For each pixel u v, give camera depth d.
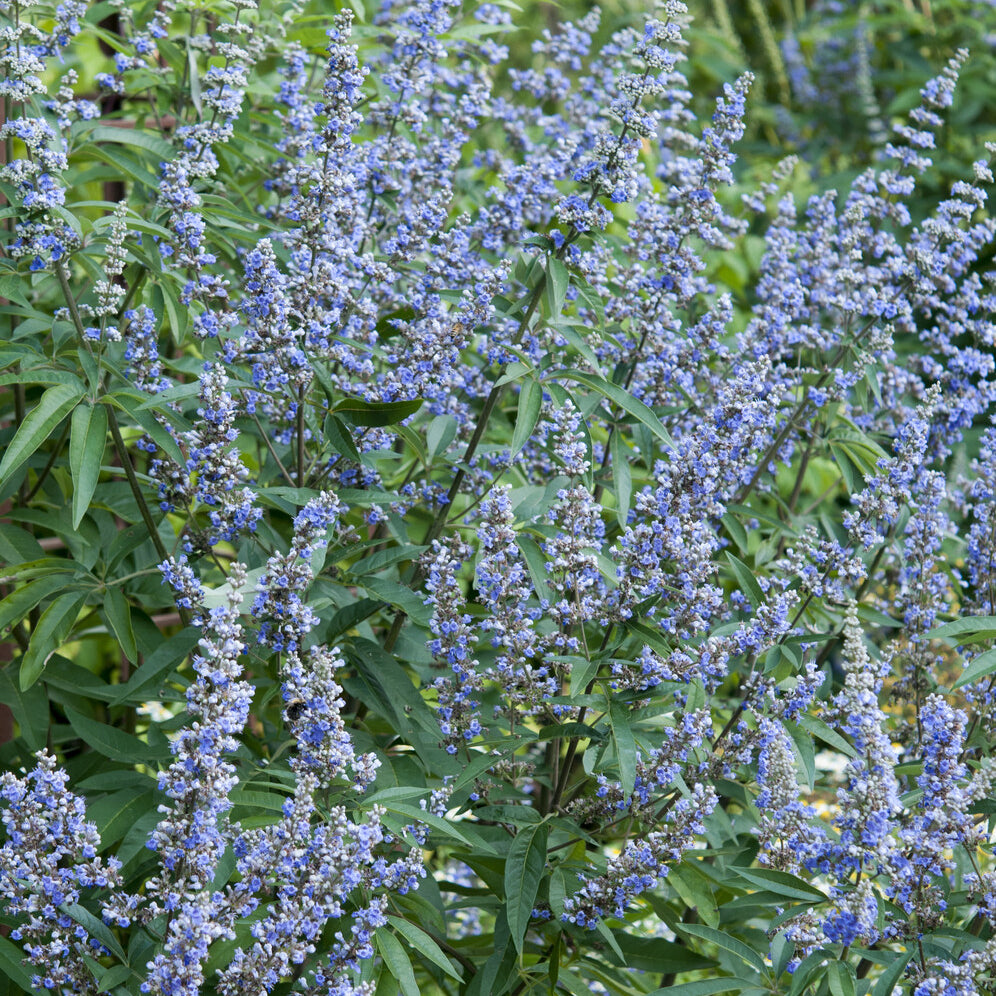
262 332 3.11
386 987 3.04
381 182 3.31
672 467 3.09
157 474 3.13
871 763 3.02
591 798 3.14
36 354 3.11
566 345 3.28
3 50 3.15
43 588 3.14
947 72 3.40
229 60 3.27
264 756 3.19
